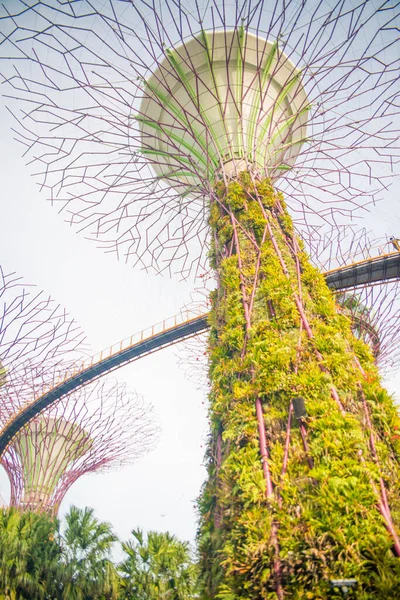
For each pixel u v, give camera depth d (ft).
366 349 23.27
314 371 20.56
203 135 43.06
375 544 14.49
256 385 21.34
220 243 31.50
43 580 41.78
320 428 18.29
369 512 15.30
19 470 82.84
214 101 43.47
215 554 19.21
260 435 19.70
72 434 79.66
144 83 38.78
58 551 44.75
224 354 25.45
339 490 15.84
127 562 45.19
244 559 16.21
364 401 19.74
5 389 58.34
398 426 18.92
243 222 30.96
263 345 22.48
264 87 44.16
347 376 20.52
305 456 17.95
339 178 39.86
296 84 45.06
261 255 27.71
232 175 37.19
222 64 43.55
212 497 21.88
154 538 46.98
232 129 42.16
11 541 42.96
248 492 17.76
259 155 40.40
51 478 79.00
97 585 42.78
